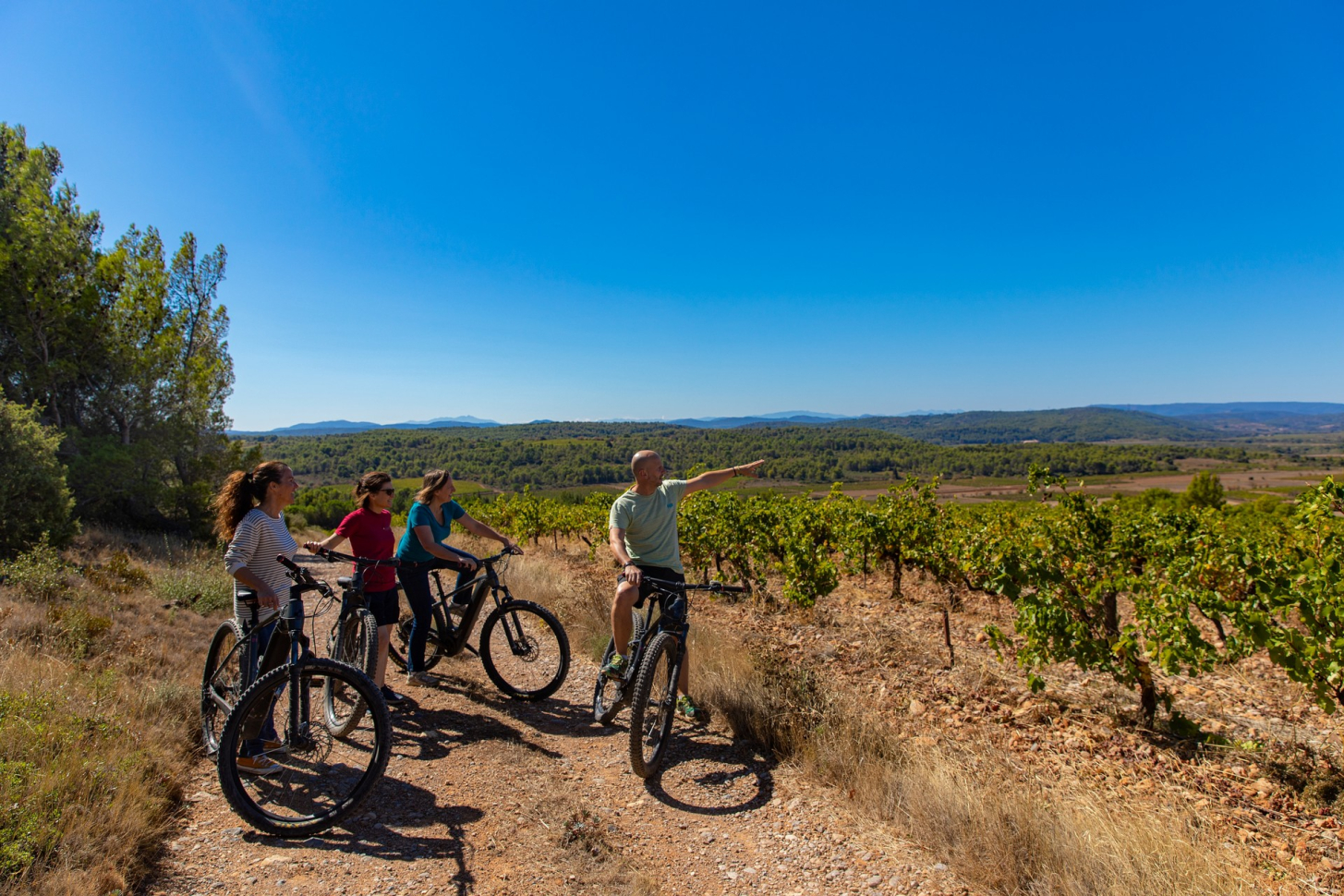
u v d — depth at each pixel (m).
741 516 10.29
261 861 2.57
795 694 4.18
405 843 2.75
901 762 3.47
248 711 2.89
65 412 14.88
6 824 2.34
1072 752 4.15
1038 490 6.57
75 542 10.57
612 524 3.78
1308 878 2.77
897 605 8.98
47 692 3.47
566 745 3.88
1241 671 5.73
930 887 2.56
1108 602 5.98
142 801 2.78
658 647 3.44
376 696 3.02
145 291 16.39
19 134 14.86
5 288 13.25
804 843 2.87
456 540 15.48
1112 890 2.39
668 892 2.53
